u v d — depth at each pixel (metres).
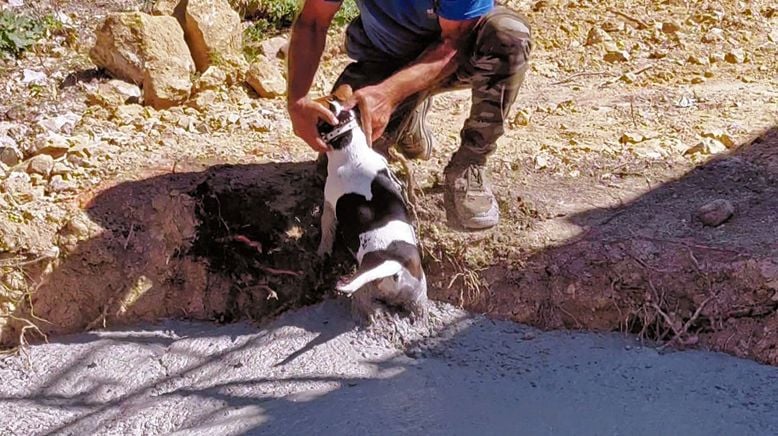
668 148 3.77
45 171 3.54
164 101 4.11
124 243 3.31
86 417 2.96
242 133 3.89
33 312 3.24
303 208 3.36
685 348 3.05
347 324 3.16
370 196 3.04
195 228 3.34
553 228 3.28
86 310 3.29
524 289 3.18
